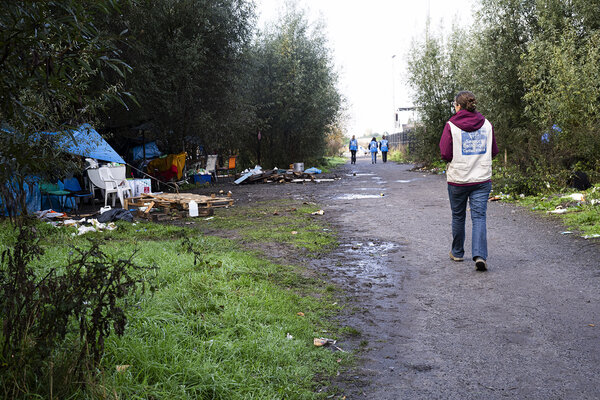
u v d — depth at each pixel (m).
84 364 2.43
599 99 12.02
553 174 11.14
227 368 2.91
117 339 2.99
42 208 11.53
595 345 3.35
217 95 19.09
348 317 4.14
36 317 2.42
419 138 24.69
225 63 18.91
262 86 25.03
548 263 5.53
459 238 5.84
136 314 3.46
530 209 9.45
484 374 3.01
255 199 13.95
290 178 20.28
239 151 27.44
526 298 4.41
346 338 3.67
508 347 3.40
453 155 5.48
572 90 11.73
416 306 4.38
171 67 16.91
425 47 23.38
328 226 8.84
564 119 11.59
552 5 14.29
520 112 15.89
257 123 24.72
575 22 13.99
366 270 5.69
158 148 19.73
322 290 4.90
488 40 16.19
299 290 4.88
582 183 10.66
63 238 7.12
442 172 20.84
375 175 22.47
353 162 36.69
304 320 3.92
